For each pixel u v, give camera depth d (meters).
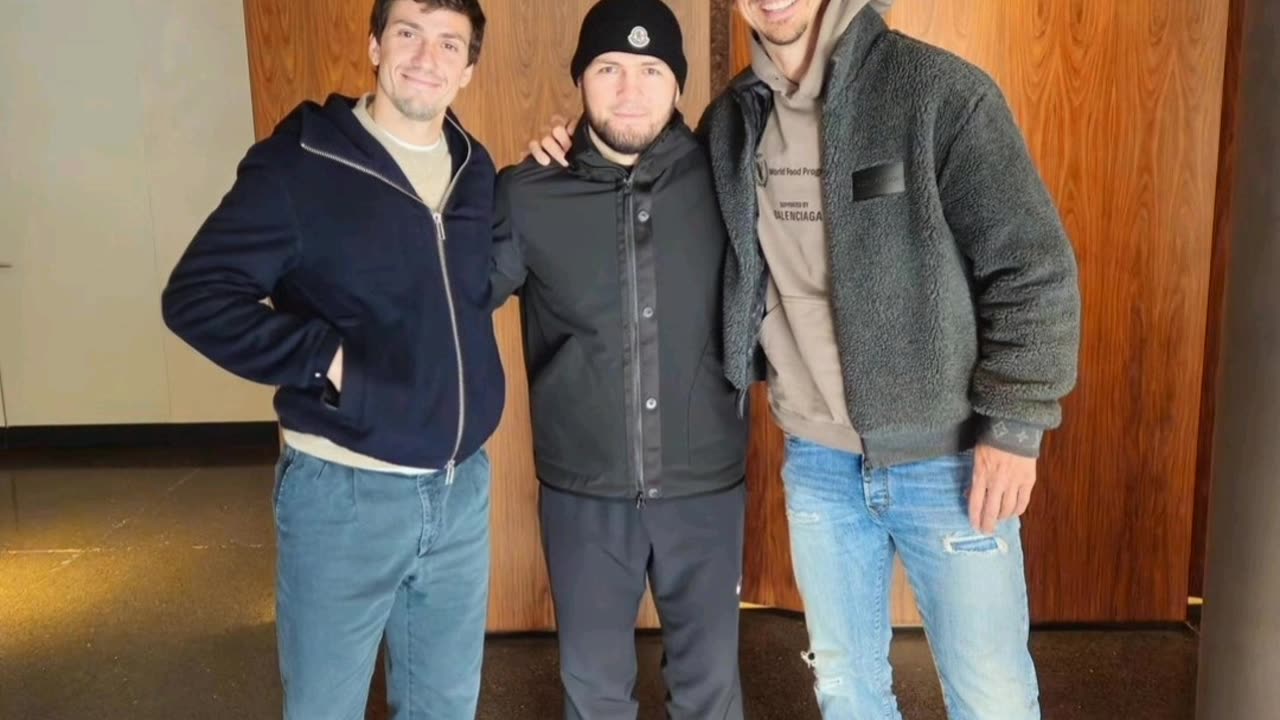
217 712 2.45
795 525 1.74
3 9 4.64
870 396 1.51
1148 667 2.57
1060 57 2.52
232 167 4.79
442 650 1.69
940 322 1.45
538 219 1.68
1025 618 1.59
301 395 1.47
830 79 1.46
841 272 1.49
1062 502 2.72
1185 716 2.35
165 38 4.68
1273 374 1.57
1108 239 2.60
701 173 1.69
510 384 2.66
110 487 4.29
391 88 1.48
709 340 1.72
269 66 2.56
